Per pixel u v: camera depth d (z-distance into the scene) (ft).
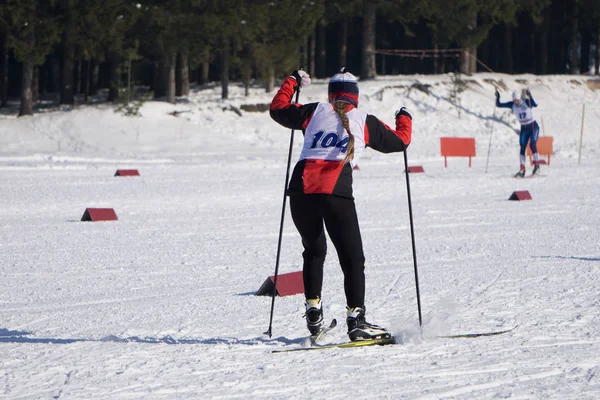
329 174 37.70
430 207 118.01
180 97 356.18
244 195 135.95
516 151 270.67
